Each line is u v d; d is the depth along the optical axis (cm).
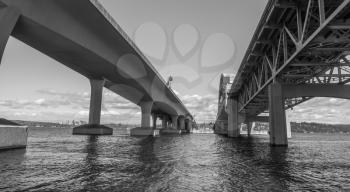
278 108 3156
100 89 5303
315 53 2928
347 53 2841
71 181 1002
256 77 4578
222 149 2750
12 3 2005
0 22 1934
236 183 1027
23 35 2608
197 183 1012
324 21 1738
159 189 905
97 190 877
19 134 2133
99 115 5459
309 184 1040
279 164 1600
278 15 2583
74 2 2430
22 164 1369
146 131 6391
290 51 3397
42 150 2108
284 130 3156
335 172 1339
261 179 1116
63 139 3947
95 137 4734
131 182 1003
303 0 2205
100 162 1530
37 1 2223
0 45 1948
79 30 2814
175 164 1513
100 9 2619
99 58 3409
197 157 1914
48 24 2397
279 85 3178
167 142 3909
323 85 3225
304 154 2294
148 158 1784
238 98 7531
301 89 3219
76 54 3269
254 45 3403
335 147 3500
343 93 3216
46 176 1084
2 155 1694
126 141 3797
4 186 909
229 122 7550
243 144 3772
